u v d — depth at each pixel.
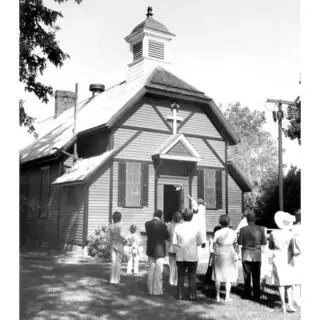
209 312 7.10
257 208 25.89
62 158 19.00
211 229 19.44
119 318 6.70
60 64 17.89
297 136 23.44
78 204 17.19
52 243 18.88
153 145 18.55
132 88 20.20
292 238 7.12
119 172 17.52
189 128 19.73
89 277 10.36
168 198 21.64
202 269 12.13
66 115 27.08
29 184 22.17
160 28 21.62
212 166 20.09
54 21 17.17
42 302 7.64
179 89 19.28
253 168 38.38
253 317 6.77
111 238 9.63
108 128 17.27
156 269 8.45
